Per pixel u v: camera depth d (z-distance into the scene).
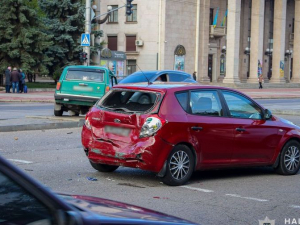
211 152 9.09
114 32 57.50
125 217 3.21
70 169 10.09
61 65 47.34
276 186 9.26
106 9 57.53
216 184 9.21
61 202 2.89
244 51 67.88
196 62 59.09
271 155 10.00
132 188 8.60
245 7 68.00
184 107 8.83
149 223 3.21
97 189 8.44
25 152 11.88
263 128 9.77
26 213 2.79
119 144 8.65
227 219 6.96
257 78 64.31
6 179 2.77
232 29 59.62
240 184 9.30
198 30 58.97
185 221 3.60
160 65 55.72
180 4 56.88
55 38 46.59
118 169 10.28
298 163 10.45
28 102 31.61
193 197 8.13
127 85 9.26
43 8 47.56
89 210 3.19
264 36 71.12
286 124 10.25
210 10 62.00
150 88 8.84
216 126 9.09
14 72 39.09
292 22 75.00
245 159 9.61
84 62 34.75
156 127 8.40
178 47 56.88
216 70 63.91
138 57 56.50
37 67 44.19
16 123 15.98
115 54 47.28
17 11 42.09
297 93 52.53
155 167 8.48
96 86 18.28
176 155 8.69
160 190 8.52
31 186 2.82
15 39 42.28
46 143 13.38
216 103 9.33
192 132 8.78
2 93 38.53
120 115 8.70
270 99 42.34
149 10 55.78
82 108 18.86
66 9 46.91
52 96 36.34
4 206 2.79
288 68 74.94
